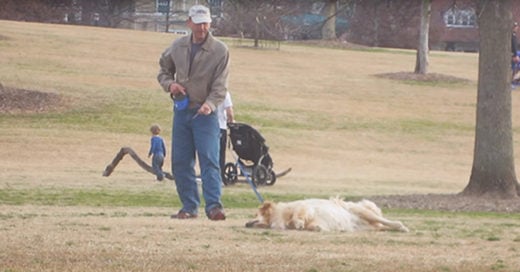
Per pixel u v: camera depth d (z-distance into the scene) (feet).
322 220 33.45
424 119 119.03
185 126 36.78
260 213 34.04
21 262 25.76
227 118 68.90
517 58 136.46
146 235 31.35
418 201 60.70
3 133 93.56
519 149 104.37
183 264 26.08
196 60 35.83
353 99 128.06
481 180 62.23
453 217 50.37
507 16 61.11
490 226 42.04
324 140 102.99
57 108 106.73
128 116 105.70
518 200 60.95
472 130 114.83
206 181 36.76
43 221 36.22
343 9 75.72
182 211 37.83
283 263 26.50
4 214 40.45
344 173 85.25
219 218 36.68
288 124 109.09
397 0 107.45
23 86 115.96
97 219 37.83
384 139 106.42
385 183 78.69
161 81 36.70
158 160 70.64
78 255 26.91
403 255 28.53
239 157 70.08
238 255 27.63
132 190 63.72
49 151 87.71
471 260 27.91
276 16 114.21
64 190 61.82
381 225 34.53
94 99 112.47
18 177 69.77
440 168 92.99
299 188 70.54
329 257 27.61
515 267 26.84
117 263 25.91
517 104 129.39
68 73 127.24
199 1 167.73
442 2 84.99
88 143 92.32
